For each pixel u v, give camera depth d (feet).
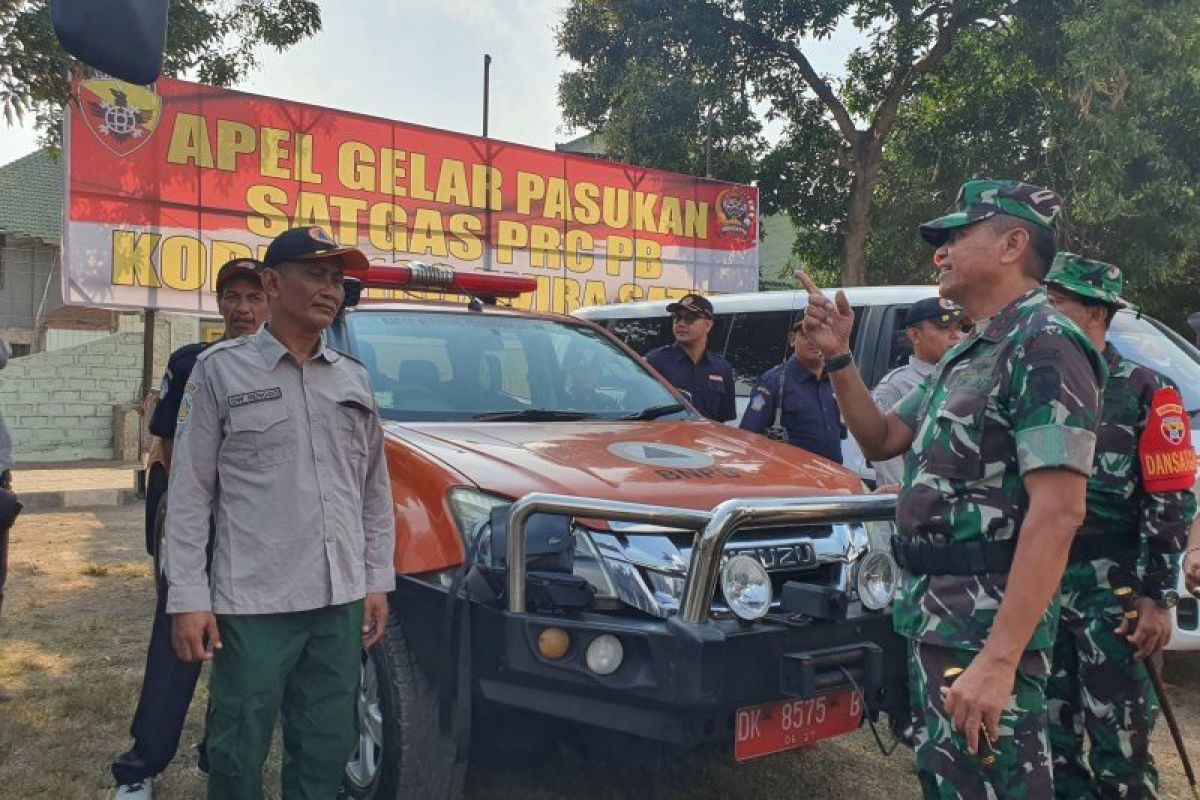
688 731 9.11
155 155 34.24
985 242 7.47
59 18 7.59
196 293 35.06
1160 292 56.54
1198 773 13.43
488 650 9.65
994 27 53.98
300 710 9.05
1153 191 47.26
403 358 14.01
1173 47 45.09
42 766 12.39
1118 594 9.35
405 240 39.40
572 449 11.74
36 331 71.77
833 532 10.65
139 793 11.19
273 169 36.55
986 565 7.02
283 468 8.70
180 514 8.52
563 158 43.21
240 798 8.66
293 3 48.52
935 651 7.24
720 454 12.14
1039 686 7.11
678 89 55.26
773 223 92.58
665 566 9.73
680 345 19.85
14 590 21.90
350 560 9.02
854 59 59.52
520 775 12.64
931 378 7.80
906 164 60.39
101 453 51.24
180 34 42.16
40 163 76.64
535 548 9.64
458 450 11.44
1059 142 53.06
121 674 16.03
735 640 9.11
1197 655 18.70
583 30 58.75
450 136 40.37
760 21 55.83
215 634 8.46
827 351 8.76
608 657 9.16
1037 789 6.99
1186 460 9.32
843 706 10.12
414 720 10.21
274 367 8.79
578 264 43.65
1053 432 6.64
